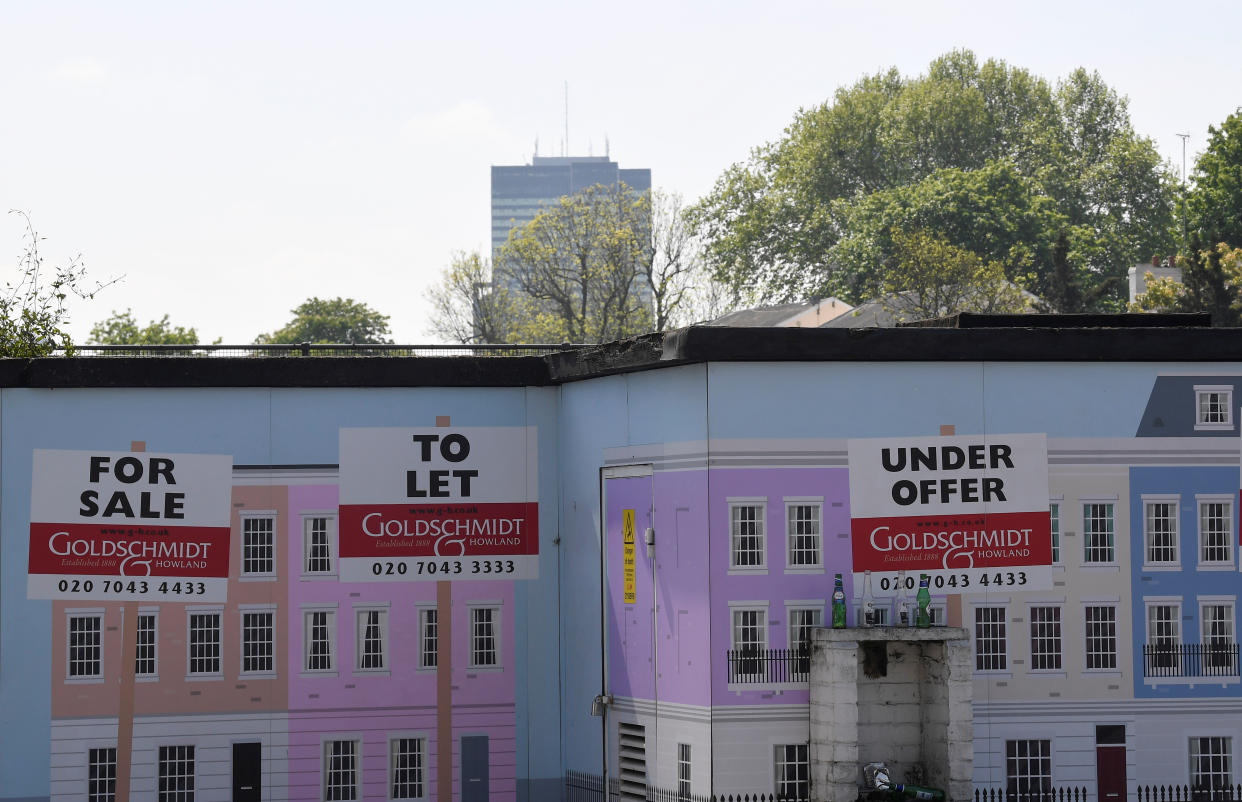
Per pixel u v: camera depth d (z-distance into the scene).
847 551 23.16
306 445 26.11
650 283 92.69
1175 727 24.09
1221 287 87.00
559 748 26.47
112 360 25.64
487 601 26.45
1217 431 24.39
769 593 22.86
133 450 25.69
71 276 39.09
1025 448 23.84
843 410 23.28
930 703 22.94
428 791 26.17
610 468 25.12
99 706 25.42
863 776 22.81
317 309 127.94
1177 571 24.22
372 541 26.22
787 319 98.88
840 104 117.50
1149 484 24.20
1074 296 96.56
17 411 25.50
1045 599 23.83
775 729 22.70
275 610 25.94
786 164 117.31
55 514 25.48
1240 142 98.56
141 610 25.59
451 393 26.53
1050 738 23.75
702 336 22.70
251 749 25.78
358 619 26.12
